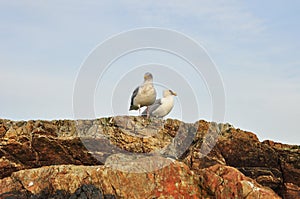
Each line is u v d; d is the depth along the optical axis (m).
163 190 17.53
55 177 17.20
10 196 17.14
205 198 17.75
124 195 17.22
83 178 17.20
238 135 20.34
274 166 20.34
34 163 18.77
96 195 16.97
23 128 19.17
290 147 20.78
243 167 20.17
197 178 18.12
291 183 20.14
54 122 19.52
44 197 17.05
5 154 18.62
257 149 20.31
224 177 17.94
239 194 17.48
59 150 18.91
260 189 17.48
